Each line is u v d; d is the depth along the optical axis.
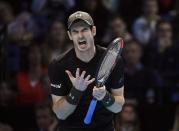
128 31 29.58
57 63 13.69
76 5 28.86
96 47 13.66
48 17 28.80
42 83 24.92
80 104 13.65
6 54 24.70
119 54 13.40
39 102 23.84
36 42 27.59
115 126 14.62
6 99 24.33
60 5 29.53
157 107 23.42
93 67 13.55
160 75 25.78
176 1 31.09
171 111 23.39
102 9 28.86
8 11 27.84
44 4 29.42
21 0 30.38
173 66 26.14
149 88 24.81
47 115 22.47
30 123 23.17
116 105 13.74
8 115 23.23
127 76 24.89
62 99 13.71
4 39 24.52
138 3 30.61
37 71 24.83
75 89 13.17
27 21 28.16
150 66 26.50
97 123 13.89
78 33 13.05
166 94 25.08
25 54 25.73
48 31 27.47
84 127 13.91
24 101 24.52
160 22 28.38
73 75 13.64
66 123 13.98
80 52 13.37
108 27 27.73
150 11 28.58
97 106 13.71
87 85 13.16
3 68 24.70
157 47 26.81
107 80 13.82
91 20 13.19
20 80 24.69
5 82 24.78
